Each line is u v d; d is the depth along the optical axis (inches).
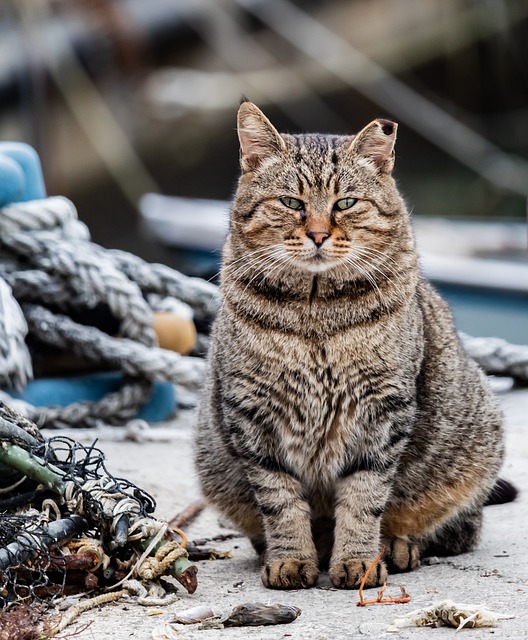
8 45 944.9
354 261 205.9
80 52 981.8
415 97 1047.6
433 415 213.9
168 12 1021.2
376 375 200.2
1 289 311.9
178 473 267.6
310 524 205.0
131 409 332.8
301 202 210.1
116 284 334.0
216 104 1033.5
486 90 1067.3
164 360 330.0
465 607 155.4
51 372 343.0
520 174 1010.7
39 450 178.9
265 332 201.8
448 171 1045.2
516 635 149.6
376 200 212.4
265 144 216.7
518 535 223.1
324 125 1061.1
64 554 169.3
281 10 1047.0
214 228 595.8
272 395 201.8
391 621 159.2
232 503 218.4
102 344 329.7
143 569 170.6
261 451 202.4
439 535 217.0
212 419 217.9
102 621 158.6
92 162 995.3
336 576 189.2
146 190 1008.9
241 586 189.0
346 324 200.5
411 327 205.9
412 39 1055.0
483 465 220.4
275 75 1051.3
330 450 205.2
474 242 583.2
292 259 205.2
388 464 201.3
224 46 1057.5
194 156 1045.2
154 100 1015.0
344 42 1055.6
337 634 152.5
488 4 1038.4
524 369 394.0
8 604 154.6
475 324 492.7
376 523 199.8
